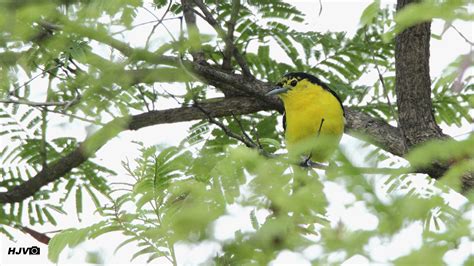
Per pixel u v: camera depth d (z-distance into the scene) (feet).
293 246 13.07
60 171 44.37
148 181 19.92
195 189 14.39
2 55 19.97
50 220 45.14
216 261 13.89
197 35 15.74
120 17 16.83
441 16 12.26
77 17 16.43
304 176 13.28
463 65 13.47
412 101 39.27
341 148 11.83
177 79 16.66
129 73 16.78
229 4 42.70
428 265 10.94
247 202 13.83
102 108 18.29
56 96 33.42
